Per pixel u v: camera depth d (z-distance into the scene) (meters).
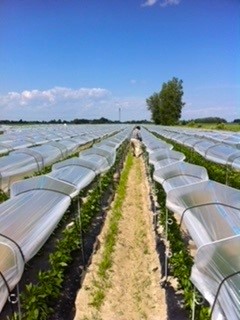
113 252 3.11
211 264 1.52
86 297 2.42
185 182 3.01
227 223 1.93
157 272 2.79
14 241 1.73
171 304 2.35
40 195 2.51
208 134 10.89
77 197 3.10
